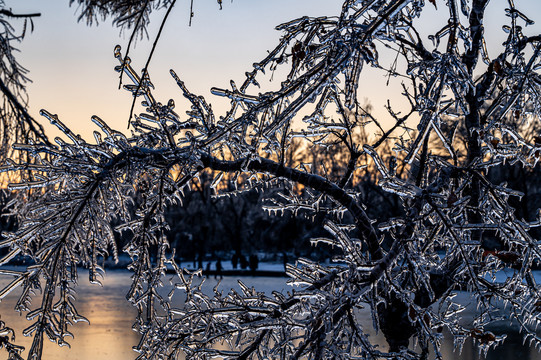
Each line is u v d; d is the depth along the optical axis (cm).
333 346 390
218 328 441
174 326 423
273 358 438
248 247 6384
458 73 429
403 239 412
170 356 428
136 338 1703
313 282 426
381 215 3653
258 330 431
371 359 394
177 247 5838
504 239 441
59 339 345
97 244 370
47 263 350
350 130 547
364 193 2634
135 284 400
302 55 434
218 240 6406
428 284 420
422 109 413
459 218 534
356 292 408
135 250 408
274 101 377
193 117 449
